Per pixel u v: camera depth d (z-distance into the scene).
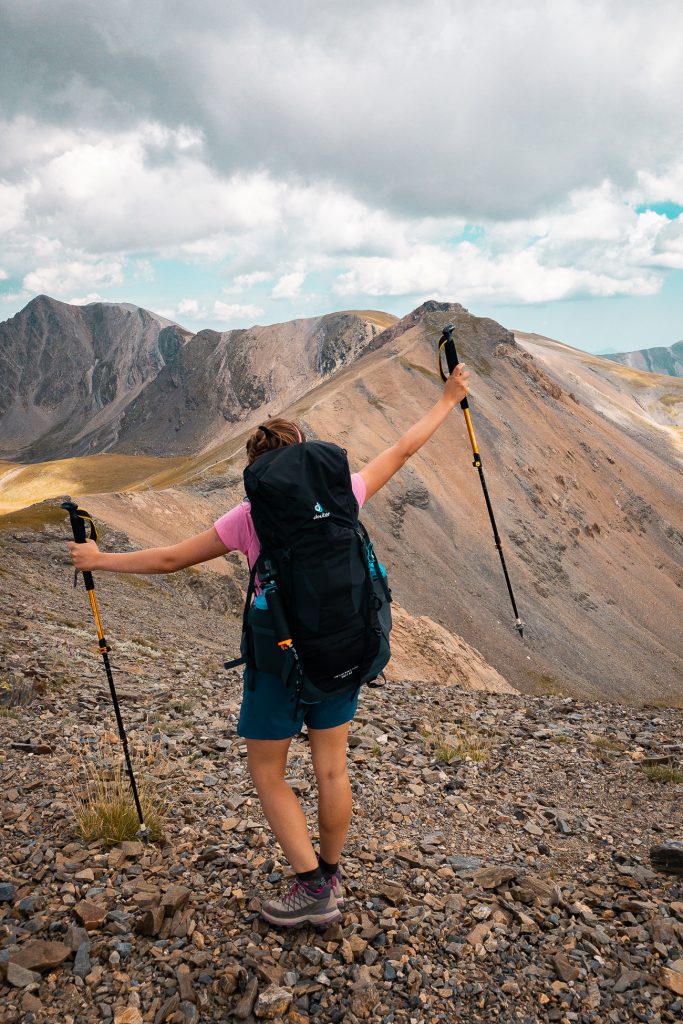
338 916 3.84
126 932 3.73
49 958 3.45
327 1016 3.25
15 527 50.12
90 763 6.21
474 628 125.94
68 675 10.73
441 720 9.86
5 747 6.73
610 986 3.58
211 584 52.62
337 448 3.54
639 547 175.62
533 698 12.60
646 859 5.32
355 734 8.37
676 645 144.25
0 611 16.77
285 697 3.55
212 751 7.21
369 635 3.36
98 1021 3.12
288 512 3.26
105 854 4.50
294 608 3.27
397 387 188.75
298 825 3.82
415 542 141.75
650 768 7.69
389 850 5.02
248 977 3.41
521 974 3.64
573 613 140.88
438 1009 3.33
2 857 4.44
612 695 120.19
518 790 6.99
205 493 98.31
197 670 13.80
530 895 4.43
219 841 4.84
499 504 161.25
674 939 4.02
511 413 197.88
